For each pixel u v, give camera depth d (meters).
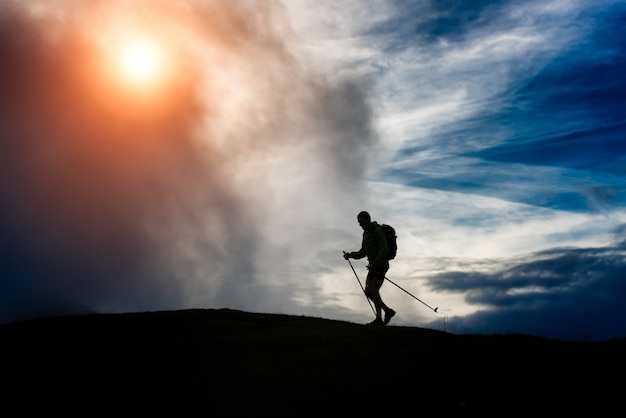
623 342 13.47
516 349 12.69
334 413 9.09
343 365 11.35
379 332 13.59
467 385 10.52
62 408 9.23
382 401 9.62
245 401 9.55
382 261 14.58
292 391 9.99
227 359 11.55
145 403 9.42
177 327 14.22
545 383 10.69
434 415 9.16
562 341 13.54
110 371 10.87
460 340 13.21
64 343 13.06
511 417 9.22
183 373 10.77
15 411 9.10
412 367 11.34
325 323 14.88
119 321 14.77
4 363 11.28
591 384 10.69
